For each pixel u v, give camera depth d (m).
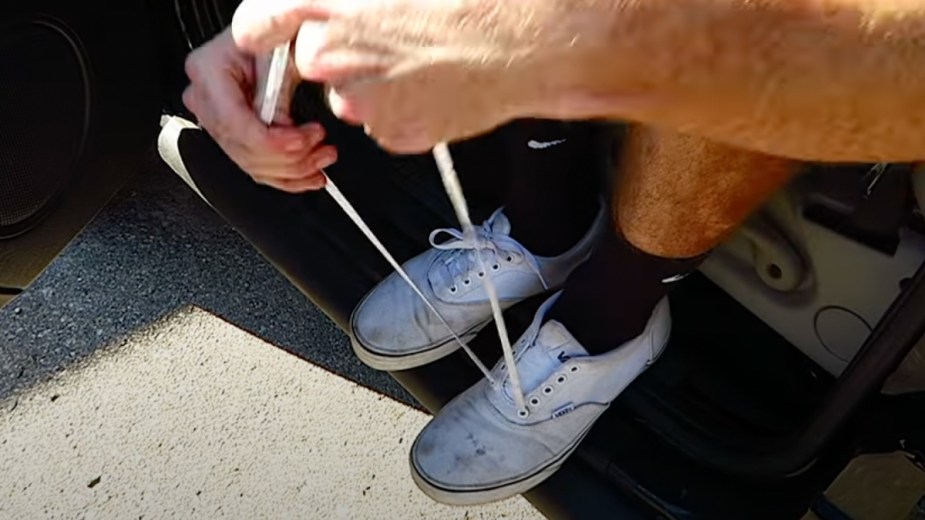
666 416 1.19
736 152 0.87
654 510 1.13
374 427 1.51
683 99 0.57
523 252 1.21
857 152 0.58
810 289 1.12
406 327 1.23
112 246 1.73
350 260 1.34
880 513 1.09
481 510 1.43
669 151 0.91
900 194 0.97
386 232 1.36
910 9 0.53
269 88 0.80
